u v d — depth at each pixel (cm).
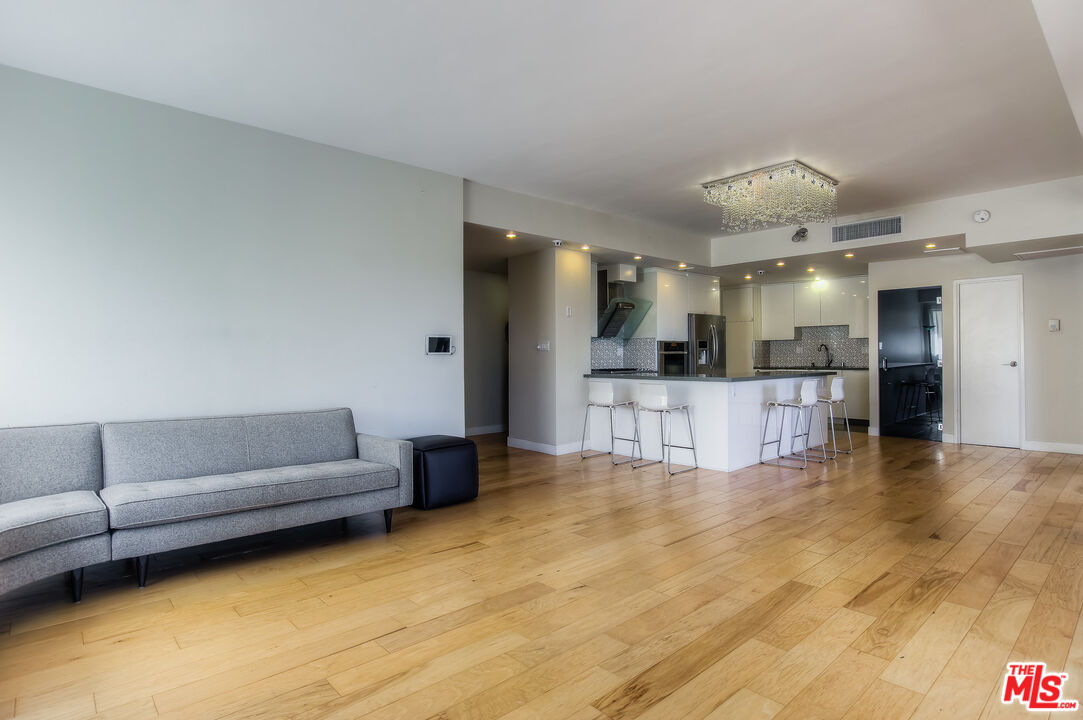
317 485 344
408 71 322
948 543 348
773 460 623
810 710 188
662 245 712
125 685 205
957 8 262
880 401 784
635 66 317
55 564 259
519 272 696
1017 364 669
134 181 351
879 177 515
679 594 279
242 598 279
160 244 359
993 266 684
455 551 345
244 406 391
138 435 333
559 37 287
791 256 712
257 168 398
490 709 190
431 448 437
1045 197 533
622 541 359
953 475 536
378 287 458
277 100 358
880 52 302
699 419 586
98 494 305
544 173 503
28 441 300
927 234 602
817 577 298
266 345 401
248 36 286
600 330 754
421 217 484
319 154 428
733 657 221
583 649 228
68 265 329
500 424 886
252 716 188
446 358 501
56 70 319
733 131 409
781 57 307
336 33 283
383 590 288
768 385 628
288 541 367
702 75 327
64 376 327
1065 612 256
